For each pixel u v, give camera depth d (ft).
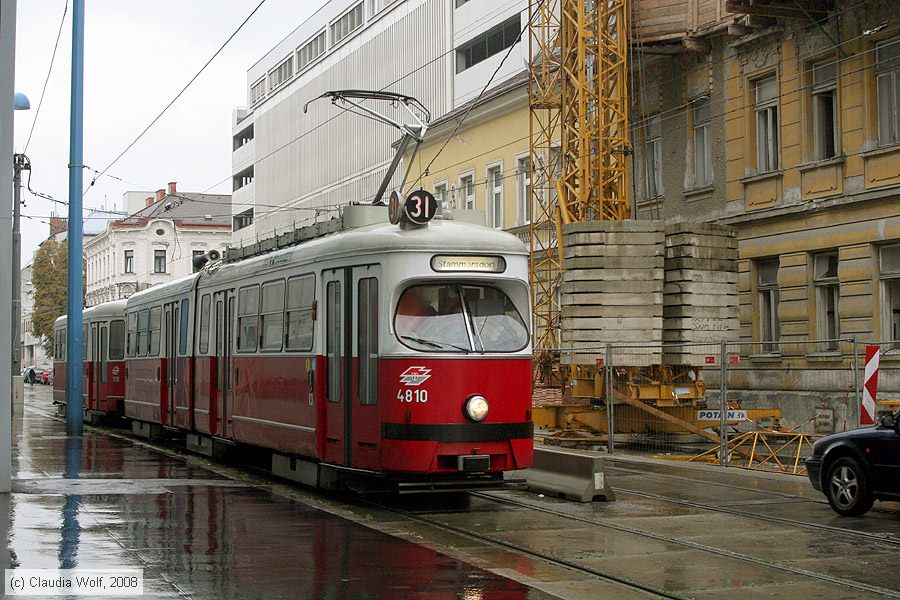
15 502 45.42
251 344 58.49
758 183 87.81
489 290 45.96
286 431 52.70
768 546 36.27
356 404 46.09
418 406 43.42
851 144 78.48
